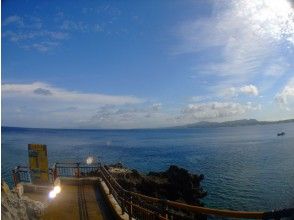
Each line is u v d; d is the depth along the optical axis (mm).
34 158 15367
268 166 61281
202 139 182500
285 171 54594
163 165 67938
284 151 87250
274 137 159000
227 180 48594
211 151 97625
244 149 99688
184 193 29938
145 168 64062
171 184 29453
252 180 47875
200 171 57969
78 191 16141
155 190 28000
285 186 42500
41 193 14992
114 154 93125
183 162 72062
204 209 5242
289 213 3934
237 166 63000
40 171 15328
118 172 27641
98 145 137250
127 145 137125
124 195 11219
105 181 16250
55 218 11695
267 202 35219
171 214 7078
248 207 33812
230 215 4527
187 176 30766
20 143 135250
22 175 16156
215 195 39375
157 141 172500
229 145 121062
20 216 8680
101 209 12938
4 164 63938
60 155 89250
